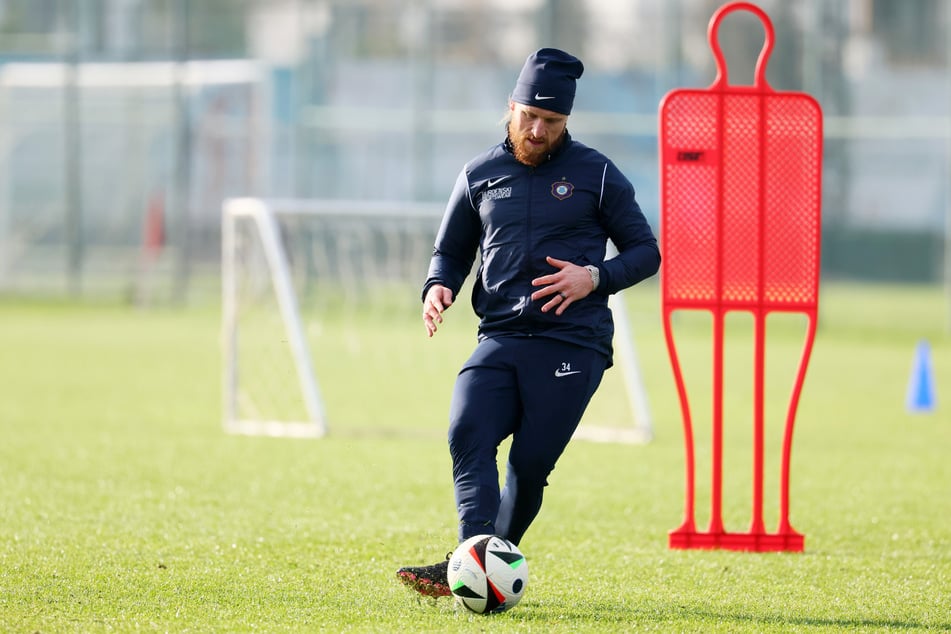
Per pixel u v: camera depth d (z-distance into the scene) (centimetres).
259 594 1905
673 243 2378
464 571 1747
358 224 6319
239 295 4050
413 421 4203
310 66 8769
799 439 3866
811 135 2358
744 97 2361
